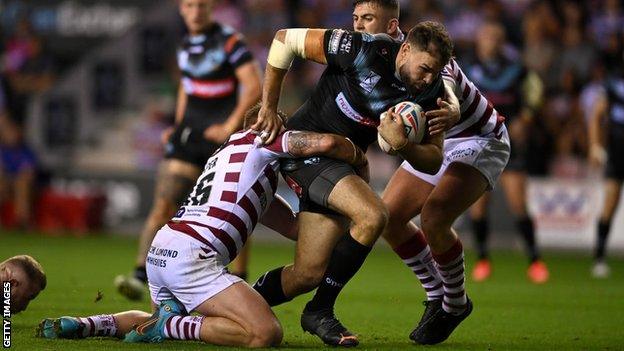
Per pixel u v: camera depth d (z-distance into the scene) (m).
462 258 23.66
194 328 21.19
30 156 66.81
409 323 28.03
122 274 41.25
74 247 55.84
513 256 56.31
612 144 46.00
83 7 82.44
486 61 43.22
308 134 21.95
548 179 61.62
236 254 21.97
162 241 21.73
